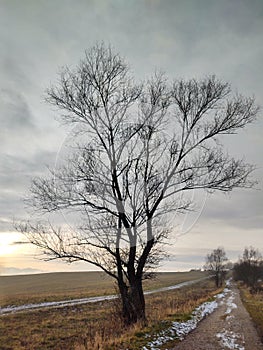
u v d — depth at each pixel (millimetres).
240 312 21484
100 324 17625
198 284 77688
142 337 11438
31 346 14141
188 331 13492
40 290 60500
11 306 32562
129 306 14117
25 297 41250
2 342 15438
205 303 27703
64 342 14531
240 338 12391
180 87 14719
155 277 15414
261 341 11922
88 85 13805
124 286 14391
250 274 66750
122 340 10984
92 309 28188
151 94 14164
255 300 33562
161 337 11711
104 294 43969
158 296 39938
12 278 95812
